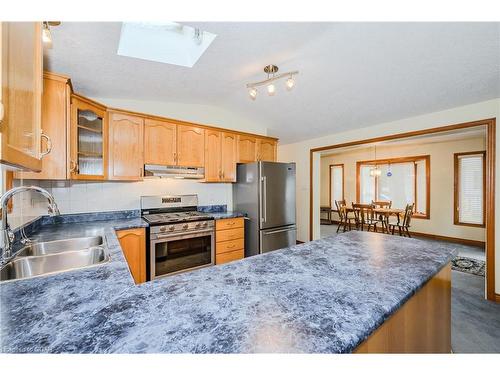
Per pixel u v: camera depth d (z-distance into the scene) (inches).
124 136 99.7
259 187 124.3
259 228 124.2
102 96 103.3
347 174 283.9
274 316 26.3
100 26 54.5
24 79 30.8
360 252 52.4
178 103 122.2
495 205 94.4
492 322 81.0
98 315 26.2
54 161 68.7
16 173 63.0
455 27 58.2
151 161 106.8
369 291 33.0
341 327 24.3
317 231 179.8
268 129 158.9
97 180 94.2
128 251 90.7
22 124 29.9
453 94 93.1
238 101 119.0
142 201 114.8
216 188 139.6
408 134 121.9
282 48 69.4
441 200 205.8
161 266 98.4
